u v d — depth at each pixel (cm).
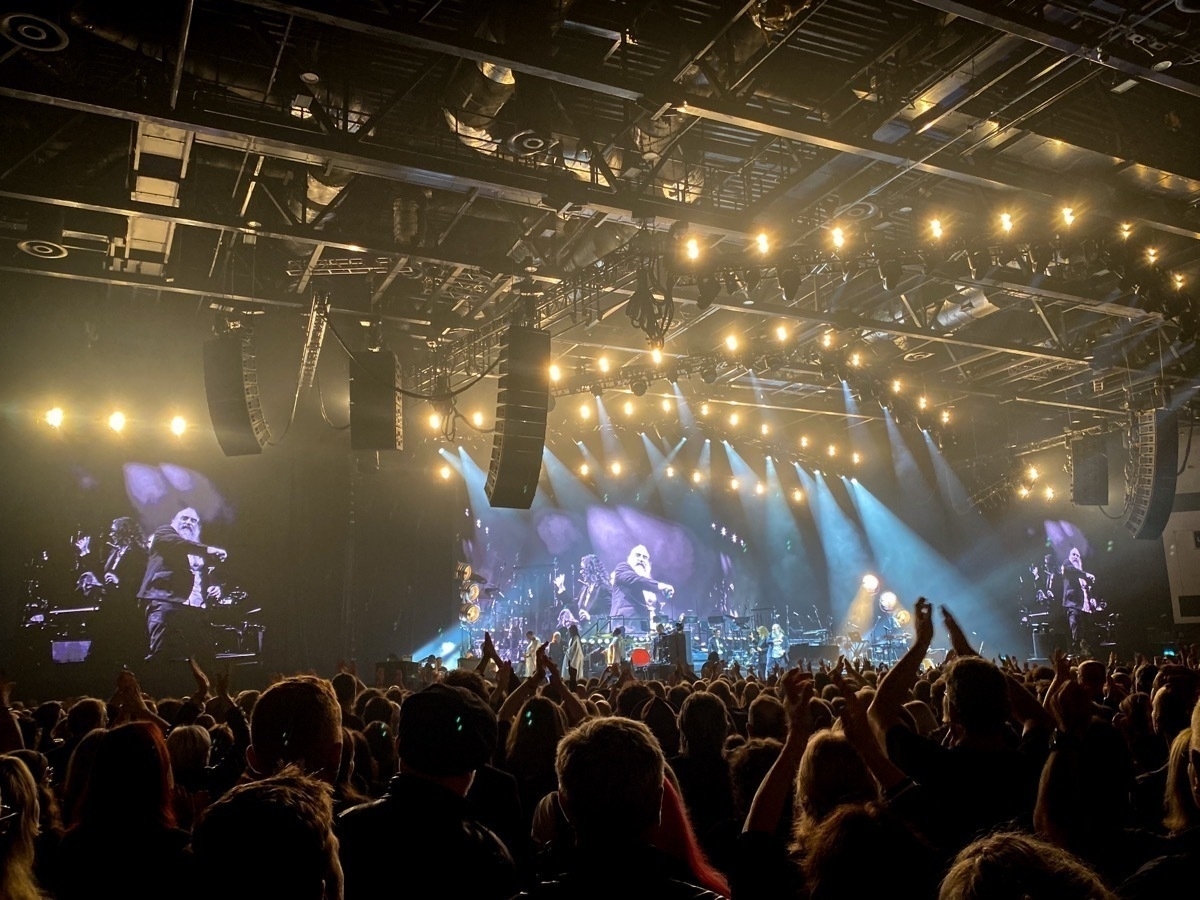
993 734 318
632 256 1438
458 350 1925
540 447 1332
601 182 1375
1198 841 218
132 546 1834
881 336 2042
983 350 2180
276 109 1200
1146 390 2216
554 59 980
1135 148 1311
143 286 1585
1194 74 1023
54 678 1722
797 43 1099
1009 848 128
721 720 412
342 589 1978
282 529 1966
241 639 1880
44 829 311
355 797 356
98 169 1316
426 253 1450
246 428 1598
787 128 1113
